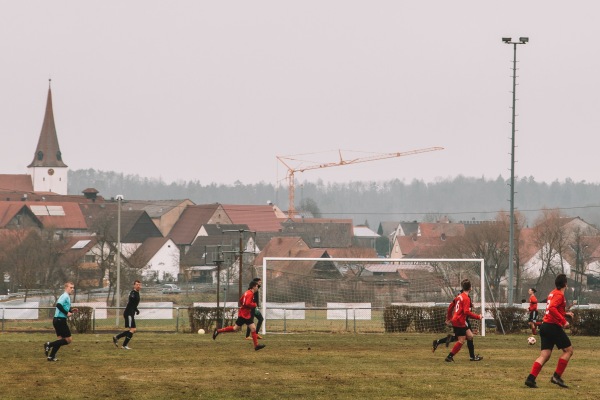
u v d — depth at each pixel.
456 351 49.53
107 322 118.12
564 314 38.66
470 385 38.81
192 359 49.50
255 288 56.50
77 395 35.28
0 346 59.00
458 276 112.69
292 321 102.38
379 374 42.75
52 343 47.84
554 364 48.84
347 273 151.88
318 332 88.75
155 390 36.81
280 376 41.66
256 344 56.03
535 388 38.00
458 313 49.56
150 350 55.84
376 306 105.31
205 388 37.47
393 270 115.38
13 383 38.59
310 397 35.28
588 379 41.56
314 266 164.00
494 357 53.12
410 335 81.69
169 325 109.94
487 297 160.25
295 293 111.69
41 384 38.34
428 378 41.25
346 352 55.34
